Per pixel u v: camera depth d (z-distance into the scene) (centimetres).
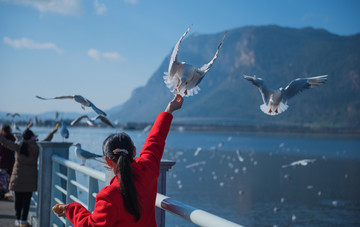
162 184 282
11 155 794
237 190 4884
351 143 19288
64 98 238
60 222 533
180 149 11612
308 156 10256
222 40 173
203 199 4284
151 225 195
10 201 779
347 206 4094
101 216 180
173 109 222
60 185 536
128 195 181
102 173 336
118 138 195
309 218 3569
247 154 10481
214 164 7819
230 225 167
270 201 4275
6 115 706
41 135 6650
